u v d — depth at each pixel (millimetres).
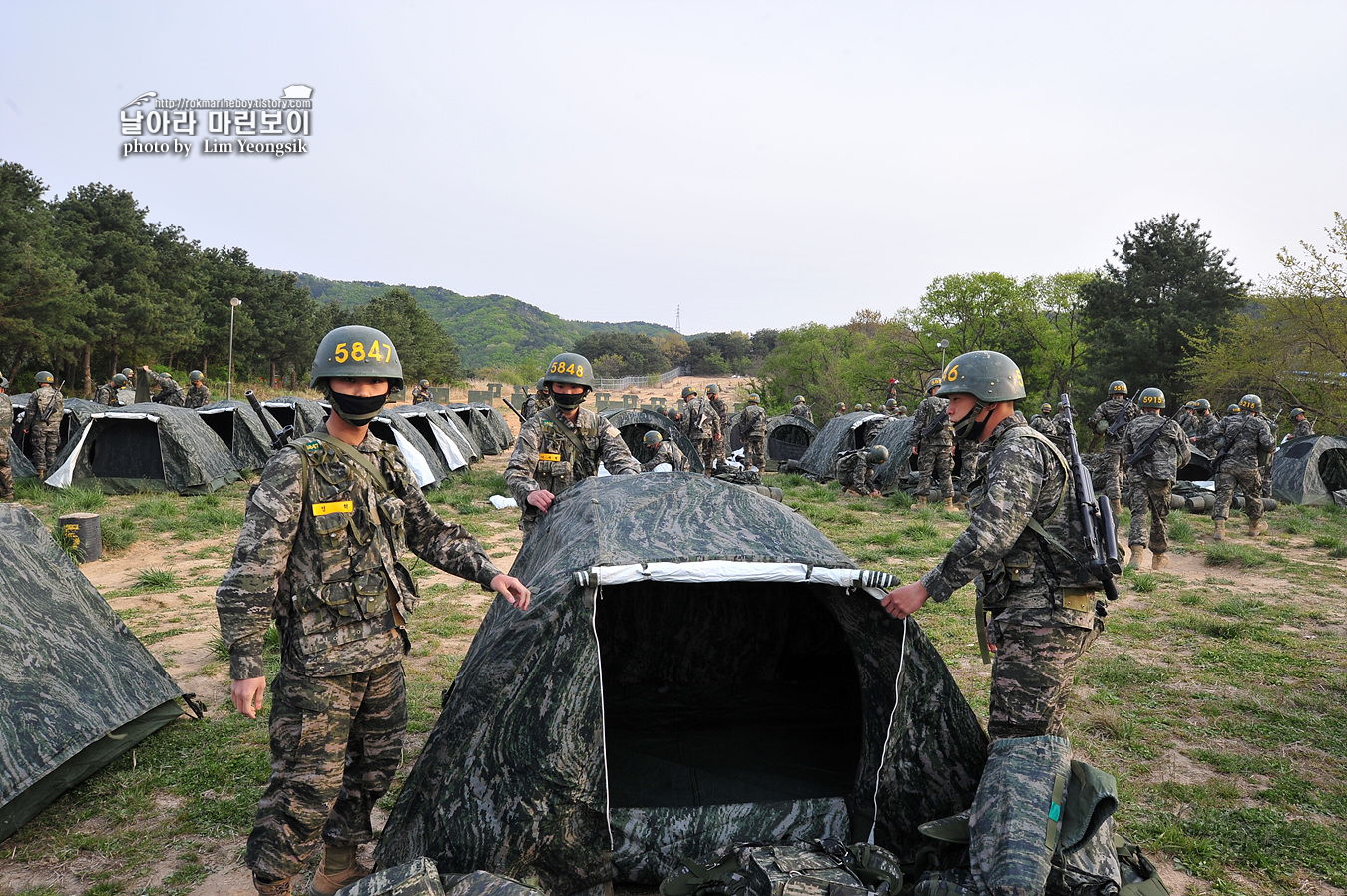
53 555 4082
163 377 17531
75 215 39812
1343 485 14477
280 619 2535
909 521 10938
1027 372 39562
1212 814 3494
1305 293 24375
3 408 11016
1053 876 2420
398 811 2695
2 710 3326
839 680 4586
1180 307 32844
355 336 2598
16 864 3092
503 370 78812
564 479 4789
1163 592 7418
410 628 6039
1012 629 2904
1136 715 4613
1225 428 10320
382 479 2688
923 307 40781
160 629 6016
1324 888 3014
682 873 2867
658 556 2855
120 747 3834
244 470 13930
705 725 4086
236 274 50125
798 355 44906
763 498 3572
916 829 3025
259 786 3682
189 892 2928
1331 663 5512
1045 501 2902
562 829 2777
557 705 2734
